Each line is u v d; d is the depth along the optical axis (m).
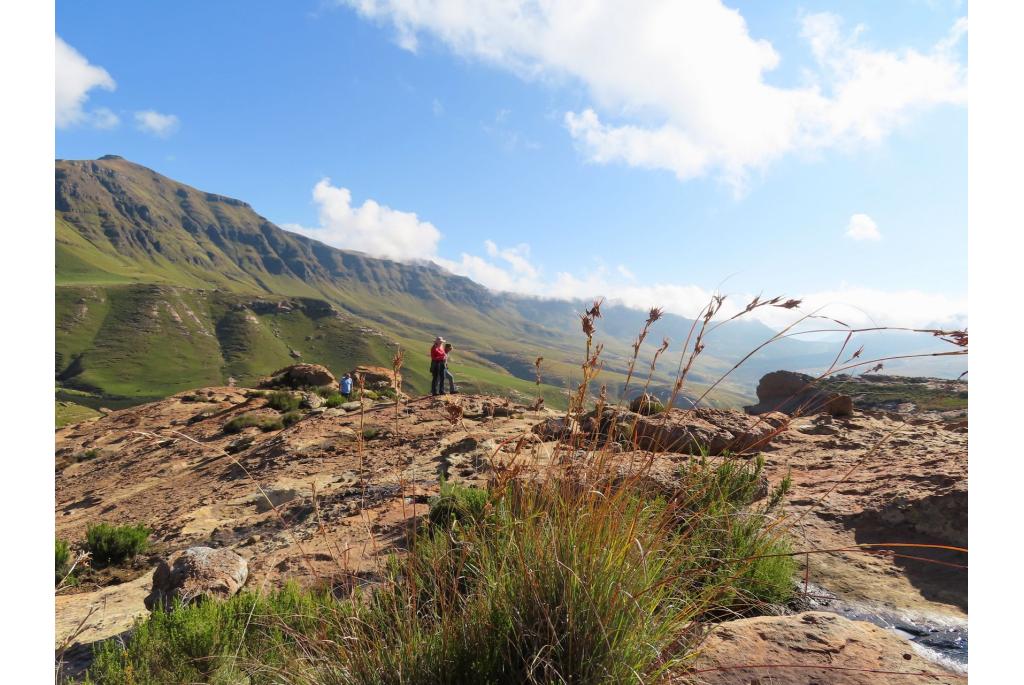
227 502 11.21
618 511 2.76
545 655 2.38
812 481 7.14
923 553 4.89
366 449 13.20
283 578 5.53
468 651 2.52
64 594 7.25
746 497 4.48
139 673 3.39
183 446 20.36
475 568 2.84
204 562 5.75
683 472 4.04
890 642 2.96
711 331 2.56
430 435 12.90
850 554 5.02
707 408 10.35
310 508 9.20
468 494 4.59
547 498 2.89
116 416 31.00
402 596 2.85
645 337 2.83
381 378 29.69
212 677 3.28
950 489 5.62
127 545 8.62
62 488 18.20
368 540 6.08
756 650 2.80
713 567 3.34
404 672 2.50
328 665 2.65
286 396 27.58
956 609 3.96
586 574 2.48
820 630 3.03
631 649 2.37
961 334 2.10
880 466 7.40
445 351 18.38
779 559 3.93
